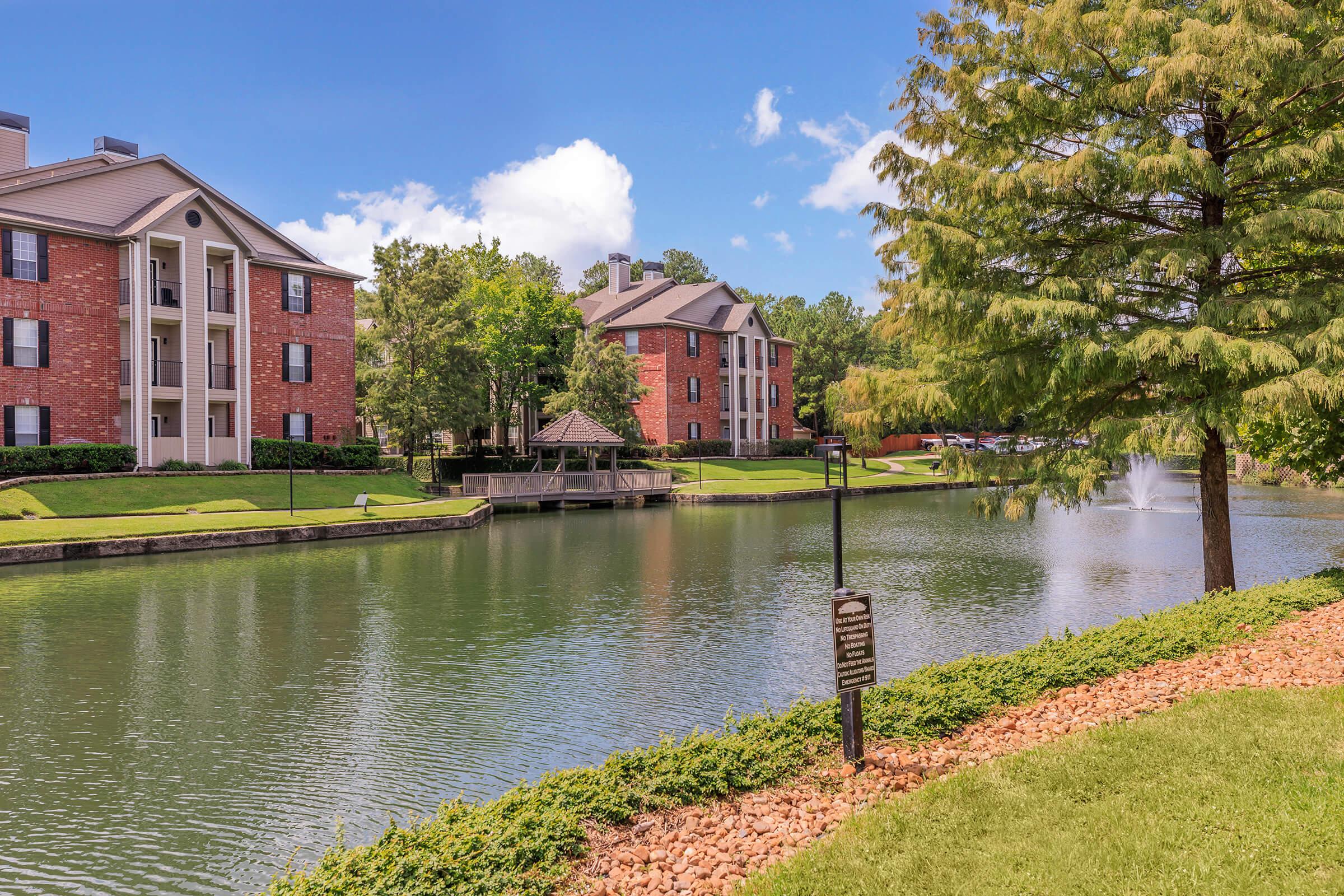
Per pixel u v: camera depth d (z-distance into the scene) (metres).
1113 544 28.98
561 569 24.52
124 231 37.16
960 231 12.20
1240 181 12.29
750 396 69.06
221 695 12.66
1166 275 12.76
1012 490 14.08
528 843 5.85
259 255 42.50
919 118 13.26
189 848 8.03
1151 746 7.02
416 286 48.50
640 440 58.22
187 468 37.44
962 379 12.59
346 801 9.05
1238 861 5.13
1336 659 9.52
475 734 11.03
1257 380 11.41
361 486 41.38
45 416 35.25
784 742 7.90
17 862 7.77
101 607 19.00
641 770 7.33
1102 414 13.60
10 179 38.09
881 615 17.72
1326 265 12.57
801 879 5.26
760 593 20.64
